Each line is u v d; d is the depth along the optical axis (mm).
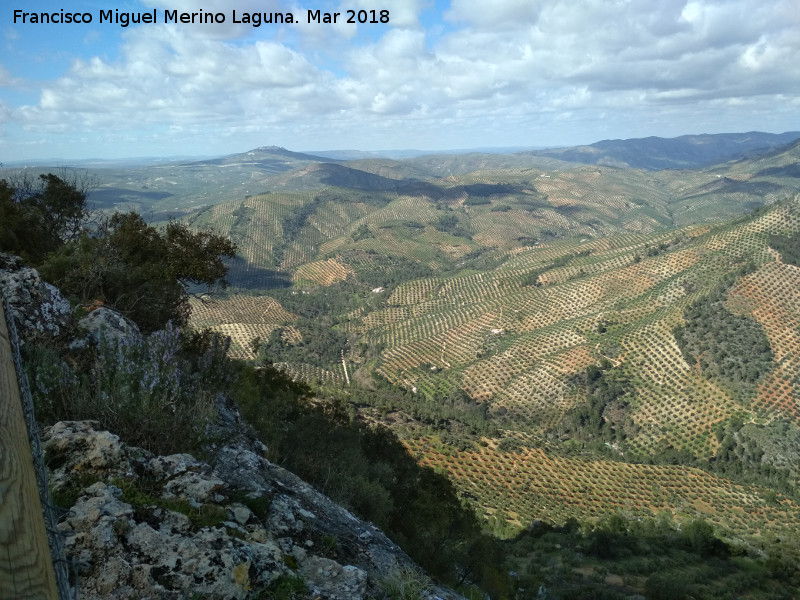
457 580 15094
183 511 4520
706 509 81000
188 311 17656
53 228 21391
